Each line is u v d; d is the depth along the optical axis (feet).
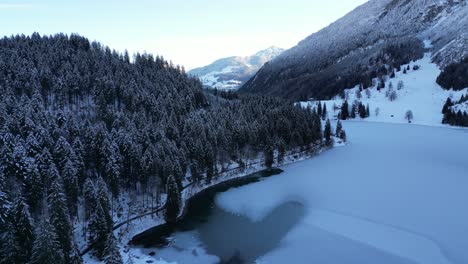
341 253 197.36
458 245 198.59
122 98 422.82
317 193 289.53
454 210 244.63
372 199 270.46
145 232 229.66
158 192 264.31
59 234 170.71
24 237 162.81
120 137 287.89
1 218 160.56
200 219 248.73
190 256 200.03
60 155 240.94
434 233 212.64
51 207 177.06
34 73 411.95
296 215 249.96
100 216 198.18
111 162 245.24
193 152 320.70
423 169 345.92
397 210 247.50
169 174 264.31
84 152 260.83
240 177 340.18
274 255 198.49
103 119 362.33
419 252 194.39
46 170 221.46
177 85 510.99
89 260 193.67
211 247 209.26
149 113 398.83
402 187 295.28
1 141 233.14
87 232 215.92
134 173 266.57
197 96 508.94
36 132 264.31
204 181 315.58
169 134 337.11
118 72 476.54
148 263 193.06
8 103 319.68
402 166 358.64
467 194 274.77
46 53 501.97
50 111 376.48
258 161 373.40
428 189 288.10
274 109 467.52
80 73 456.04
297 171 354.54
